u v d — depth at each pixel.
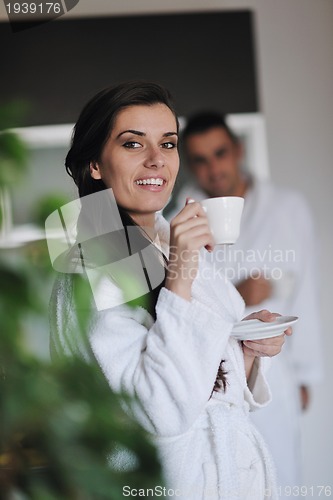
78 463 0.65
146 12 4.41
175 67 4.41
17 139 0.61
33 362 0.64
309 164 4.49
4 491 0.64
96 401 0.66
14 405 0.63
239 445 1.74
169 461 1.62
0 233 0.63
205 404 1.69
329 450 4.38
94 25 4.38
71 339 0.84
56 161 4.32
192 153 4.20
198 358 1.57
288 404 3.83
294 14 4.50
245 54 4.46
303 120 4.50
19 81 4.34
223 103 4.41
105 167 1.82
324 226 4.45
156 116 1.81
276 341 1.87
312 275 4.19
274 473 1.80
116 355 1.55
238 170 4.24
